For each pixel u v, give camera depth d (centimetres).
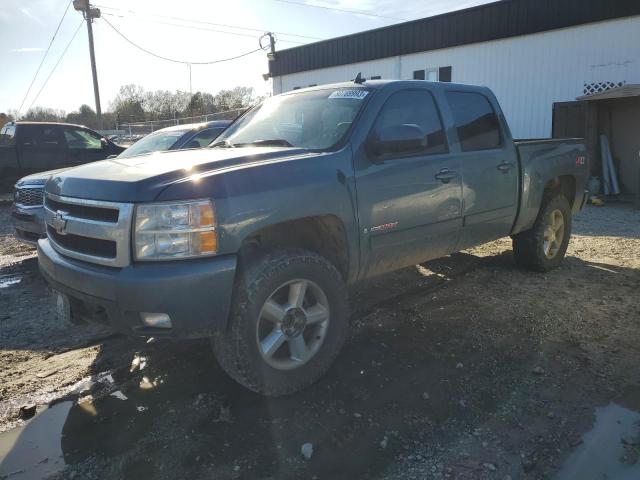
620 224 879
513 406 314
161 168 312
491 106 490
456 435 288
